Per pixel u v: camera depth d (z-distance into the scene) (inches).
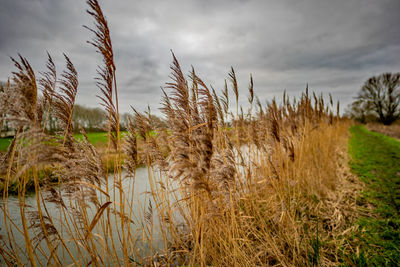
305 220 168.6
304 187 226.5
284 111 213.5
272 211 167.0
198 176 83.1
